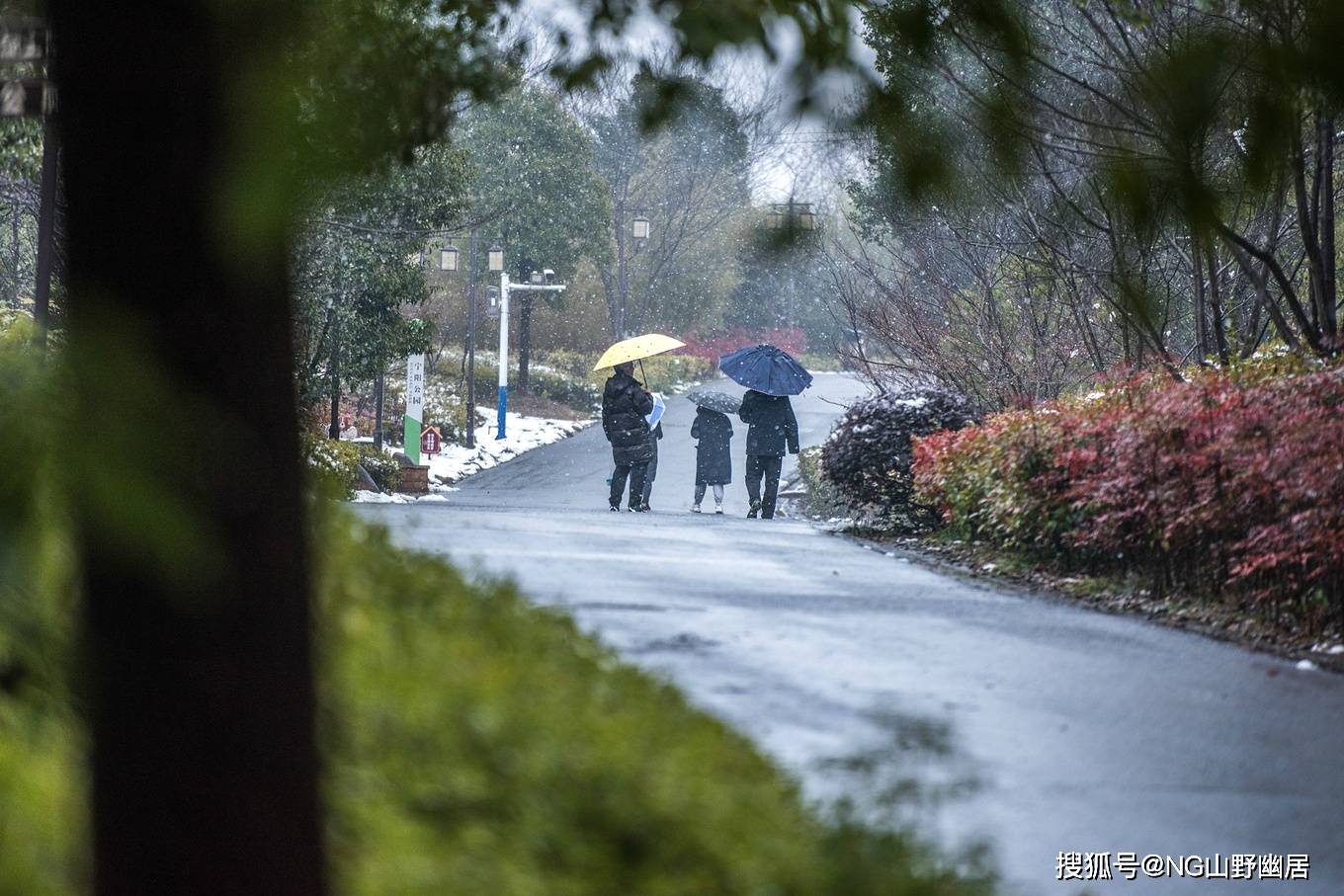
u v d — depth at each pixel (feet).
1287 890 33.01
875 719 45.37
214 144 14.90
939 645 59.62
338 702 32.86
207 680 16.46
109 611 15.78
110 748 16.55
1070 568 85.15
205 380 15.72
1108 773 41.70
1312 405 71.00
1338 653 59.98
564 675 44.52
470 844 29.35
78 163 15.25
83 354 8.95
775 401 149.69
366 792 30.22
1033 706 49.21
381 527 64.95
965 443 98.58
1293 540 63.21
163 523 8.78
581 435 352.49
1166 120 12.63
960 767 40.70
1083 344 138.21
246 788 16.94
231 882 17.10
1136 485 75.72
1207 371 95.09
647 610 64.44
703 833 31.81
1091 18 54.03
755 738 42.63
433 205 190.60
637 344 160.97
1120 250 14.10
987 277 142.41
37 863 22.85
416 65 24.59
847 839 30.58
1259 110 12.19
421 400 234.58
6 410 8.84
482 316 405.59
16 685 13.30
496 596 56.80
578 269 458.50
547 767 33.83
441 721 35.01
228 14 11.27
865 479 112.98
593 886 29.12
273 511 16.65
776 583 75.97
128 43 14.73
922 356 147.13
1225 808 38.99
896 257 152.56
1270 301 93.81
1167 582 75.25
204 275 15.40
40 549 8.89
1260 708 50.21
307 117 10.98
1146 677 54.80
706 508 207.92
